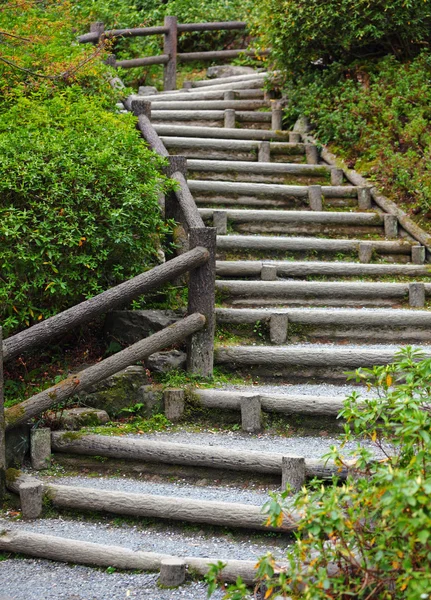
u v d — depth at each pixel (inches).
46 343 238.4
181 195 260.2
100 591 156.2
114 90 336.5
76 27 436.5
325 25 357.4
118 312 238.8
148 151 261.4
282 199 325.1
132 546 169.2
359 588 127.5
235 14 510.9
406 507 121.8
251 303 264.7
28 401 198.7
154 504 175.8
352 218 311.9
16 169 226.8
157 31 461.1
